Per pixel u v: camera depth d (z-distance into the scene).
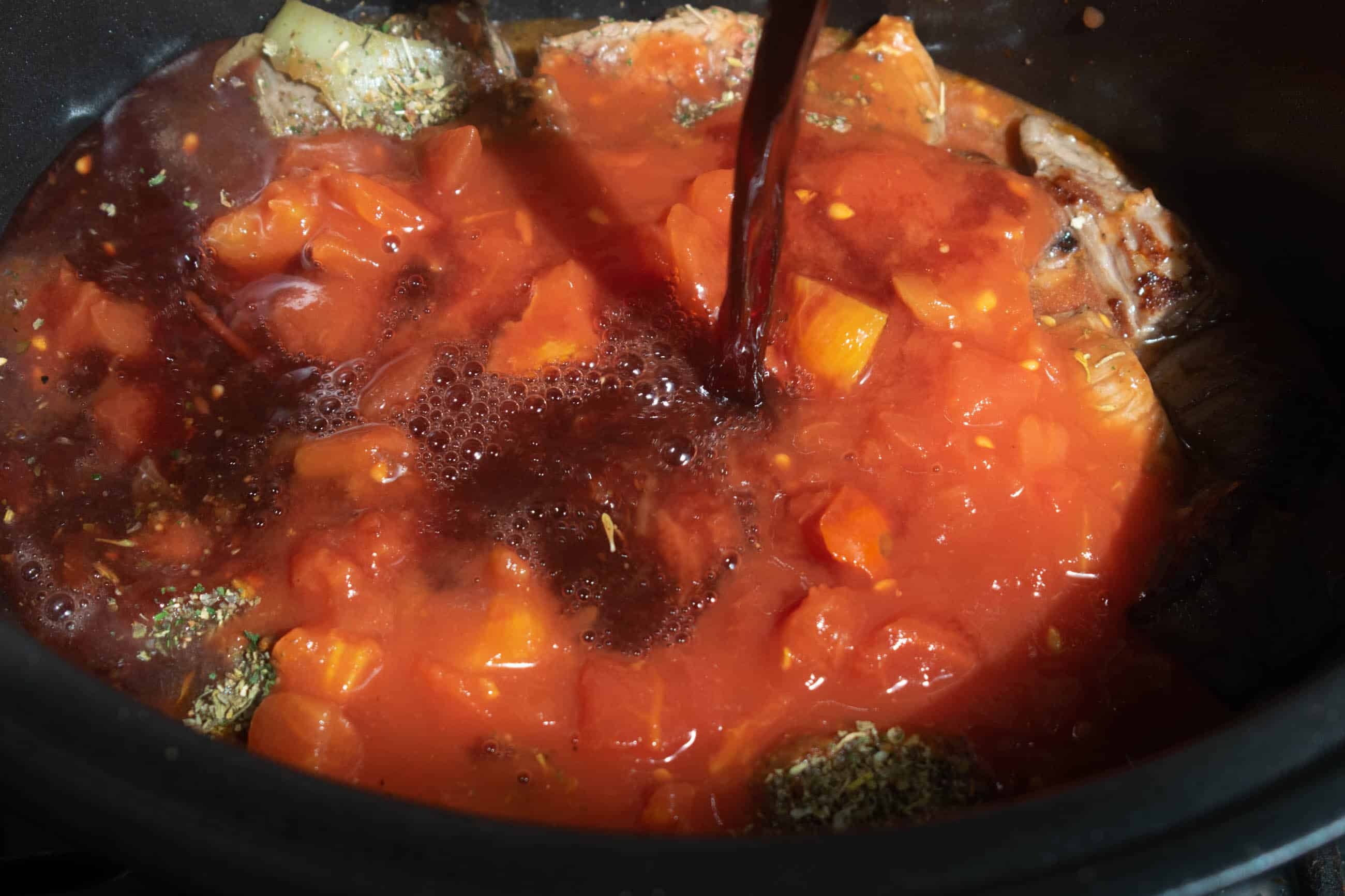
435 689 0.35
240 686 0.35
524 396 0.40
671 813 0.34
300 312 0.40
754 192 0.36
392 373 0.39
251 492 0.38
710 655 0.36
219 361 0.40
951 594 0.37
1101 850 0.27
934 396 0.39
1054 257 0.42
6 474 0.37
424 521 0.38
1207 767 0.28
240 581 0.37
